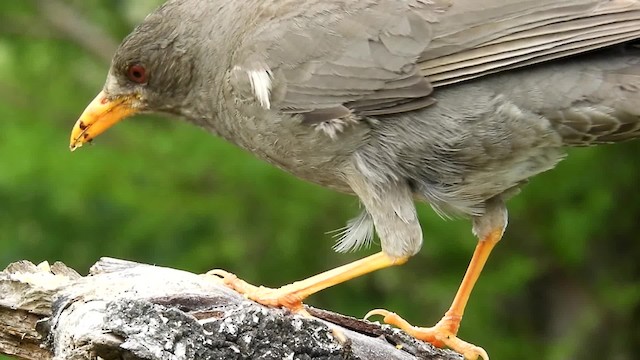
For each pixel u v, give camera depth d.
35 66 23.00
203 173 18.73
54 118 21.30
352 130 10.52
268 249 18.55
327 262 18.45
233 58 10.95
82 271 20.05
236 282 10.27
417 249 10.49
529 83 10.20
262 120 10.80
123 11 23.94
